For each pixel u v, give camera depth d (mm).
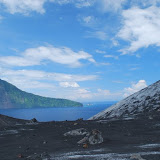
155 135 20312
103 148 14891
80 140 18188
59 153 13688
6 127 31703
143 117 38594
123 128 26391
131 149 13805
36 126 32469
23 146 17484
